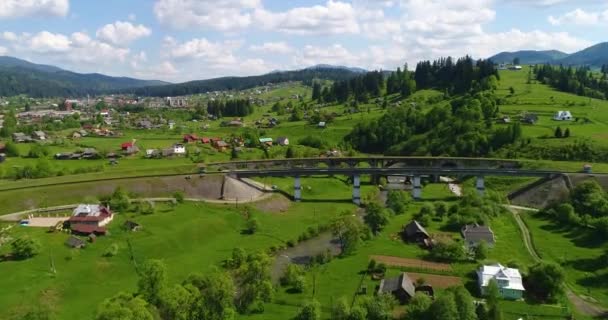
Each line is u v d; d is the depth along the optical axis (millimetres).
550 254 126875
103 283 110938
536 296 100688
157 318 75438
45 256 119938
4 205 155375
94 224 138875
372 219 155000
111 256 123688
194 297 82562
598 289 106438
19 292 101750
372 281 110750
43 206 160750
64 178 187000
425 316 85625
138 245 131750
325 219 174375
